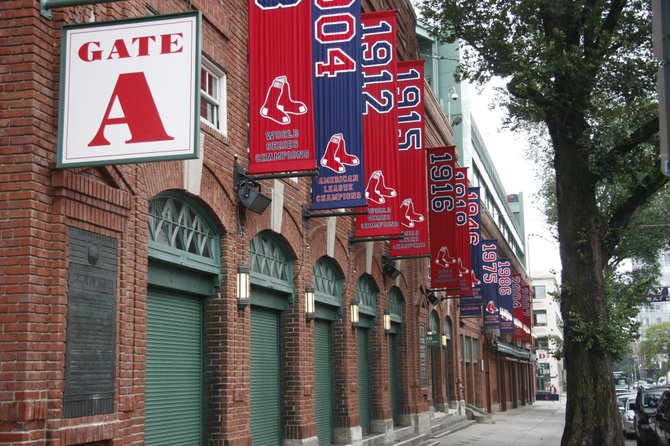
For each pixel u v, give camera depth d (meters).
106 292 8.11
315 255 15.70
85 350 7.66
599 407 16.31
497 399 50.19
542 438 27.77
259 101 11.73
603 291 17.05
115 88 7.11
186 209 10.82
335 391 17.41
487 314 36.22
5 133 7.29
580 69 16.19
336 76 13.95
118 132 7.04
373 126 16.58
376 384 20.30
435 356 30.47
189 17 7.11
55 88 7.61
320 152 13.94
